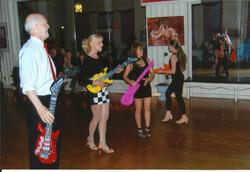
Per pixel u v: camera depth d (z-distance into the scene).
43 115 2.50
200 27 7.64
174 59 5.41
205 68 7.74
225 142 4.58
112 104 7.35
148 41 8.01
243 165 3.76
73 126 5.70
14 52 10.05
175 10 7.65
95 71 4.00
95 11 8.98
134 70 4.63
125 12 8.52
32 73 2.55
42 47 2.66
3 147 4.71
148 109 4.91
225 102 7.07
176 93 5.57
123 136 5.03
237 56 7.45
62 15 9.47
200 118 5.88
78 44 9.40
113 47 8.83
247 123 5.46
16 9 9.88
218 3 7.45
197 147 4.42
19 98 8.27
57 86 2.60
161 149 4.40
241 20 7.32
